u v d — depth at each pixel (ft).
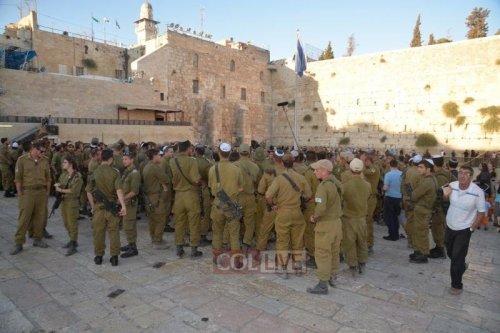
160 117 106.73
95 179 20.65
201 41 120.88
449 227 17.92
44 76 76.89
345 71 121.29
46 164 24.54
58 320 14.71
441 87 100.32
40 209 24.00
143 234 28.37
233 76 131.95
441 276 20.22
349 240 19.54
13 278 19.04
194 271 20.35
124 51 118.93
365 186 19.44
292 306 16.10
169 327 14.21
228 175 20.76
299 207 19.39
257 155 27.61
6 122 61.26
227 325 14.37
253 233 23.41
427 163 21.68
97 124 72.33
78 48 107.14
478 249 26.22
